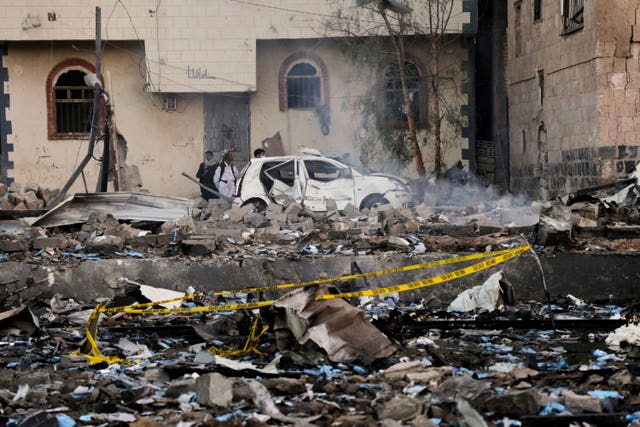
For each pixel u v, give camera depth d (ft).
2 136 105.60
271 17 102.83
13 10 102.53
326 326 29.45
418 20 100.83
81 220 58.70
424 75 104.37
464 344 33.63
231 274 45.68
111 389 25.43
